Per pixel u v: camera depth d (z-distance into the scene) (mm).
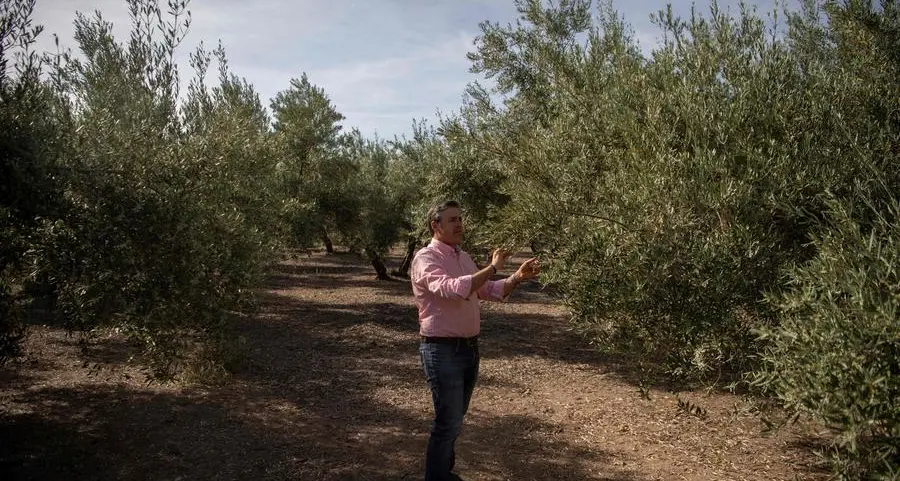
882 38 4082
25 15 3506
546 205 4465
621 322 3848
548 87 6484
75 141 3791
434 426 3346
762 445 4371
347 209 15328
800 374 2453
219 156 5023
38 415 4816
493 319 10648
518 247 4812
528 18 9359
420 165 15258
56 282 3654
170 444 4301
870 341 2240
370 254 16453
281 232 8305
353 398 5738
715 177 3723
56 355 6770
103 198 3639
